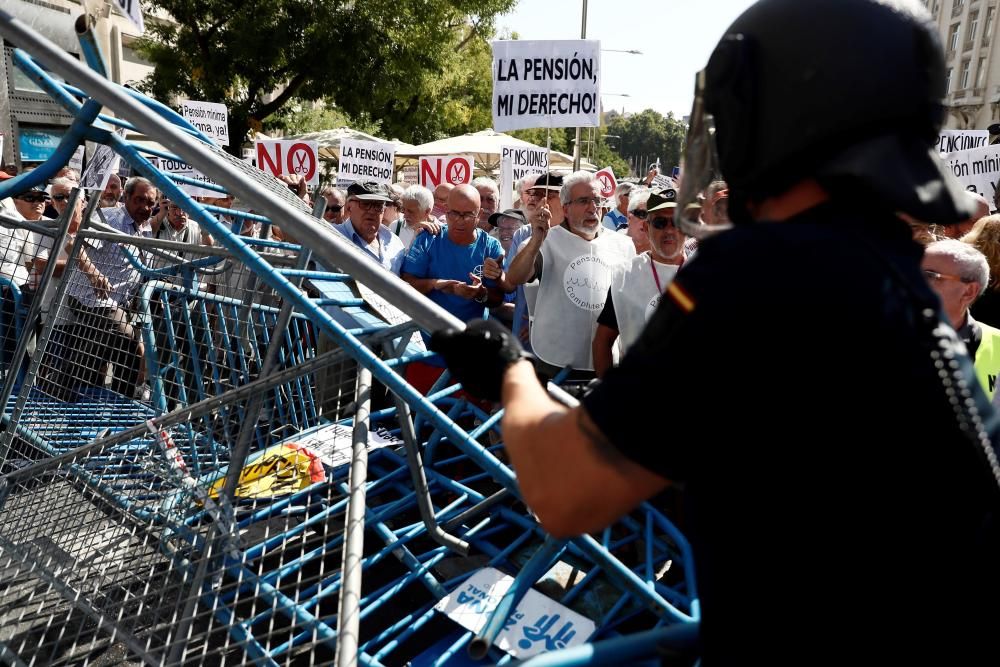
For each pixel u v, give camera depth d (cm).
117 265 287
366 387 237
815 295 77
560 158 1653
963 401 83
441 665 229
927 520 82
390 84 1814
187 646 204
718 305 79
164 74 1711
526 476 91
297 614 202
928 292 85
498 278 462
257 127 1686
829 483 79
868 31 85
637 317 375
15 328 293
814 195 88
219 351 295
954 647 84
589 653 117
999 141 769
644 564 280
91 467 235
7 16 183
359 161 955
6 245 288
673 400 79
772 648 85
